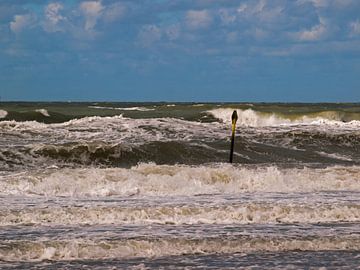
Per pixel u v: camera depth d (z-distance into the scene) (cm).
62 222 4100
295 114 16050
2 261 3322
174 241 3703
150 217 4272
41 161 7338
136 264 3322
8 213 4194
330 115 15938
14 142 8175
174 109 19512
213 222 4222
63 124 9969
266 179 5625
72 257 3428
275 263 3394
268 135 10331
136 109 19975
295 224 4241
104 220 4169
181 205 4550
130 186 5203
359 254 3622
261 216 4378
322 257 3538
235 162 8181
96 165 7569
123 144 8056
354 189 5559
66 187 5125
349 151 9794
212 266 3309
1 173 6244
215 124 11138
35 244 3559
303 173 6109
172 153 8231
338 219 4425
